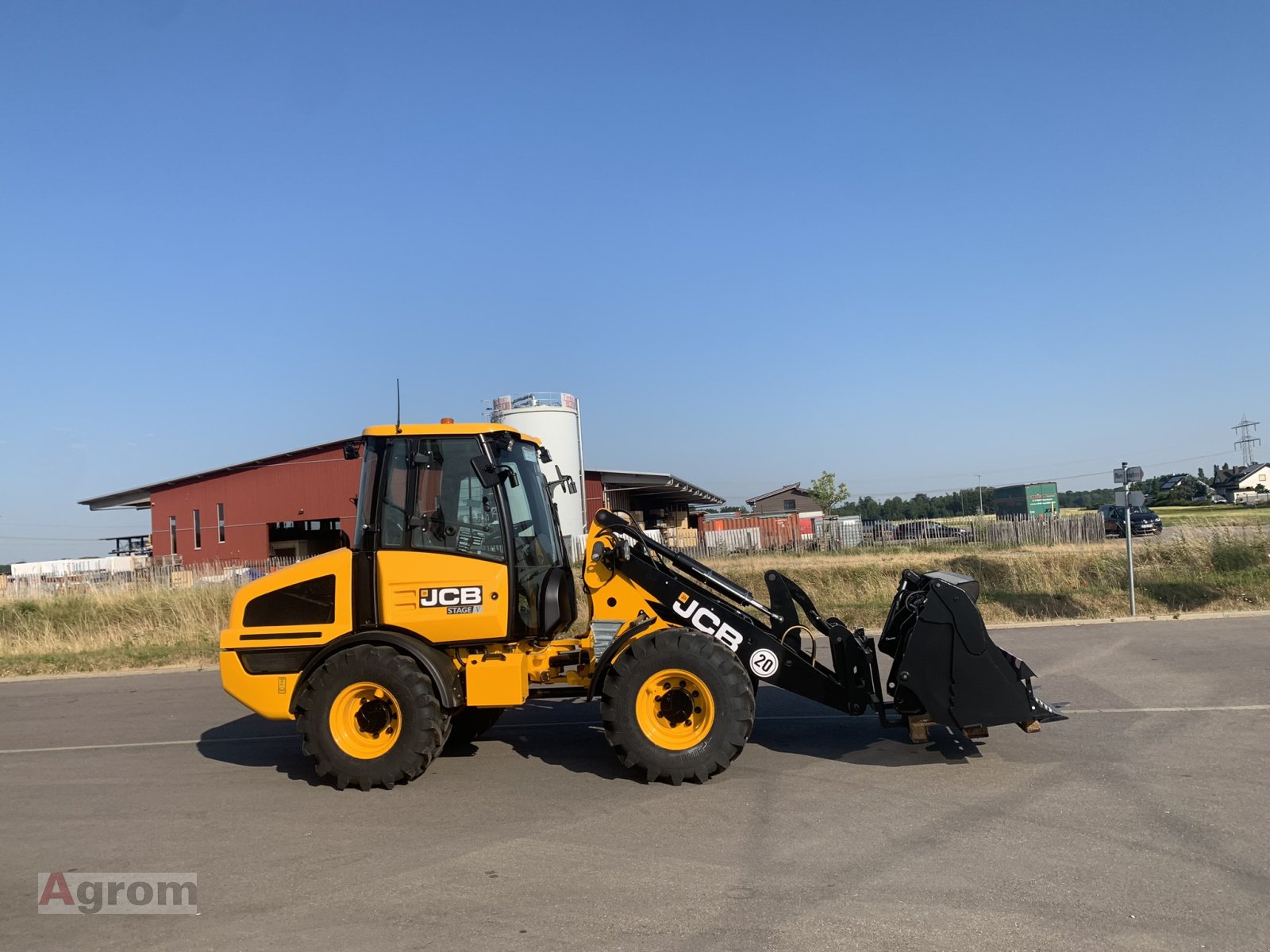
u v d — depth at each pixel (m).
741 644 6.67
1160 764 6.22
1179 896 4.15
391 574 6.58
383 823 5.62
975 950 3.70
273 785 6.62
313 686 6.38
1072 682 9.12
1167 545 18.98
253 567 29.45
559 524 7.90
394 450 6.77
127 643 16.08
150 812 6.04
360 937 4.02
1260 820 5.08
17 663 14.32
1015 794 5.70
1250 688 8.55
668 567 7.23
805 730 7.71
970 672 6.19
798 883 4.44
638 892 4.39
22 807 6.27
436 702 6.33
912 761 6.61
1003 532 27.31
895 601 7.23
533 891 4.46
